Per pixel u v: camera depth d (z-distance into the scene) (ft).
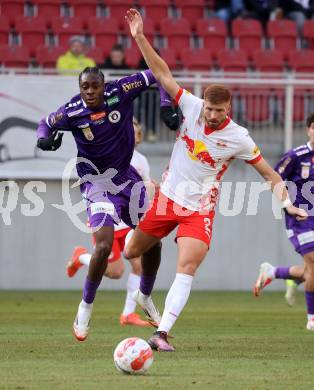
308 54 198.39
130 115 84.89
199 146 81.15
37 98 160.45
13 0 206.39
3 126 160.04
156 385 63.67
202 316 122.93
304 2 215.72
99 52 190.08
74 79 160.97
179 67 192.85
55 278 164.86
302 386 64.39
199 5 213.05
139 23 81.76
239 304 143.64
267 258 168.25
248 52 203.72
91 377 67.21
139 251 85.81
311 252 104.58
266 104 168.14
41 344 88.22
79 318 82.79
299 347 87.97
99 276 81.51
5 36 199.93
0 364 74.08
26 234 163.43
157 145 166.40
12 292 159.53
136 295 92.73
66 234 163.73
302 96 168.86
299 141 168.55
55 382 64.75
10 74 167.94
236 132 81.15
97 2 208.95
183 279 81.51
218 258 168.04
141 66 172.35
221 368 72.69
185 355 80.38
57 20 201.36
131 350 68.59
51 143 82.12
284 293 167.63
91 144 84.12
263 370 71.92
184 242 81.41
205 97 79.15
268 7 211.61
